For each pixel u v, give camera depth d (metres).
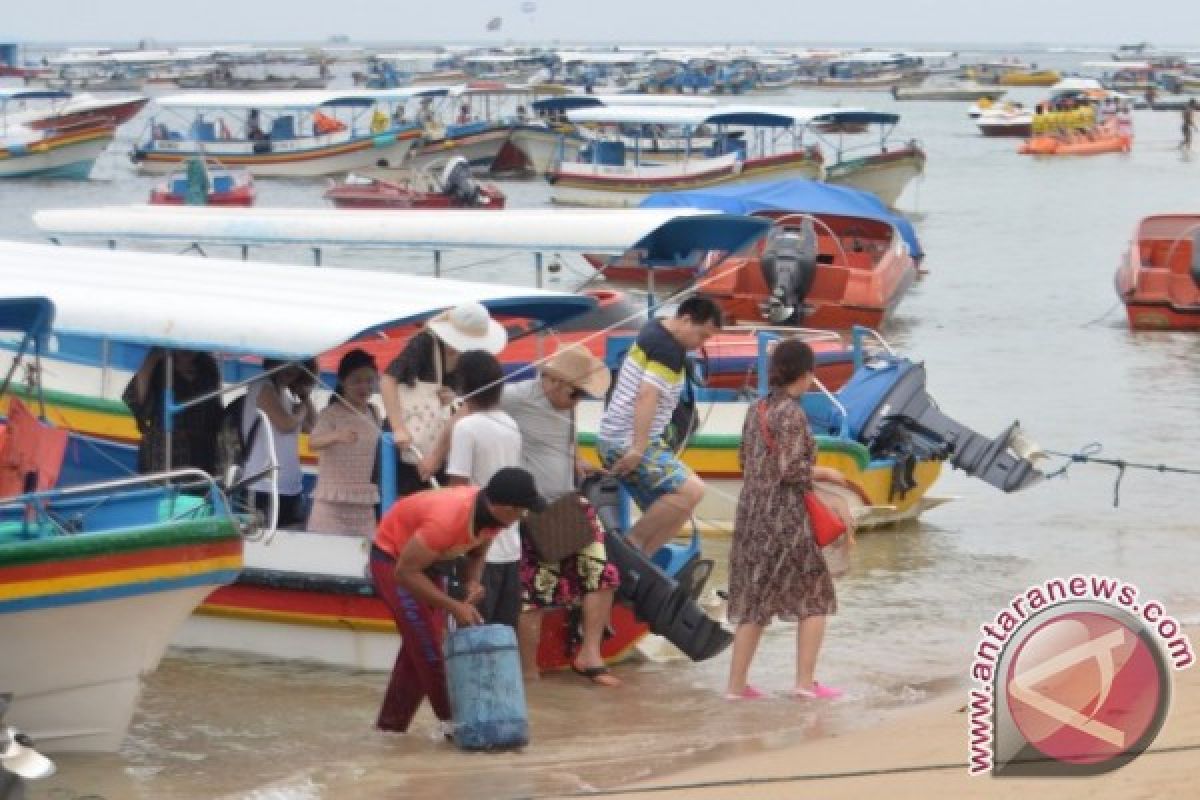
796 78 196.88
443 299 16.27
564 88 146.88
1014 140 108.62
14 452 13.55
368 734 13.34
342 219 21.47
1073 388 30.50
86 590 12.55
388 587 12.81
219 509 13.37
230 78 180.38
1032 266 48.72
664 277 41.12
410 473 14.88
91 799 11.64
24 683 12.73
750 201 37.75
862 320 36.03
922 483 21.34
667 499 15.08
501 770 12.24
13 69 191.38
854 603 17.45
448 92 78.31
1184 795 10.33
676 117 61.59
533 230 20.53
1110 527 20.81
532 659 14.67
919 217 62.69
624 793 11.45
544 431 14.59
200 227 21.78
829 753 12.20
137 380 15.70
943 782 11.03
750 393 21.44
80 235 22.20
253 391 15.86
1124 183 77.12
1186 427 26.88
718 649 14.81
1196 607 16.64
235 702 14.23
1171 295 37.09
